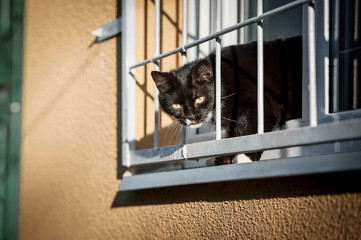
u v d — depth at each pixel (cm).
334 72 197
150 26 291
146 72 289
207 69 254
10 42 546
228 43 285
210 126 295
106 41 322
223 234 202
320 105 191
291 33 253
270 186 182
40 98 429
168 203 240
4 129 544
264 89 243
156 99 248
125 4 283
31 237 425
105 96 318
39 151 423
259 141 180
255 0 282
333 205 155
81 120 347
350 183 149
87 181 330
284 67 243
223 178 196
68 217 354
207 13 298
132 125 278
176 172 230
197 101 265
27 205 440
